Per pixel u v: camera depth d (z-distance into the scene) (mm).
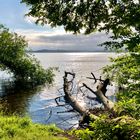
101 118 6066
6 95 44812
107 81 23500
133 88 5633
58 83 61844
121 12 6875
